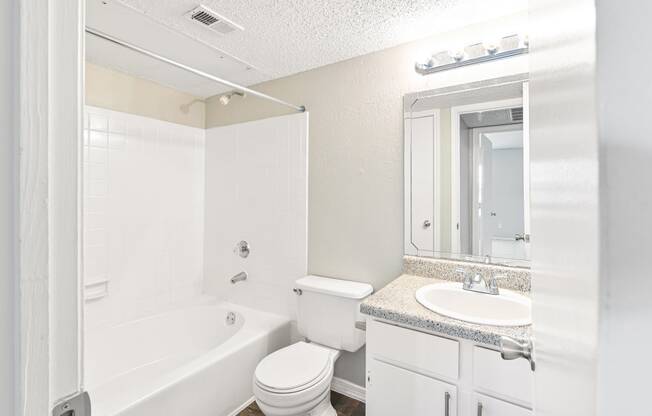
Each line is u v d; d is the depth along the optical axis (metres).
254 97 2.35
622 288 0.16
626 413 0.16
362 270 1.88
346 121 1.93
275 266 2.22
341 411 1.77
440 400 1.12
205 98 2.66
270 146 2.24
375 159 1.83
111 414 1.21
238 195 2.42
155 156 2.31
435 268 1.63
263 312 2.25
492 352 1.04
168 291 2.39
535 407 0.53
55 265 0.38
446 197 1.62
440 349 1.12
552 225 0.34
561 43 0.28
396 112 1.76
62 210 0.39
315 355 1.62
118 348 1.99
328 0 1.39
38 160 0.36
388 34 1.65
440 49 1.63
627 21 0.16
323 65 2.01
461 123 1.59
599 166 0.17
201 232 2.63
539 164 0.44
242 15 1.51
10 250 0.34
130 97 2.17
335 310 1.73
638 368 0.16
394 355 1.22
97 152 2.00
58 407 0.39
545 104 0.38
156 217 2.32
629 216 0.16
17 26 0.34
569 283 0.26
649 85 0.16
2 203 0.34
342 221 1.95
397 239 1.77
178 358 2.21
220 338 2.30
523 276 1.42
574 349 0.24
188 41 1.74
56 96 0.38
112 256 2.07
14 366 0.34
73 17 0.40
